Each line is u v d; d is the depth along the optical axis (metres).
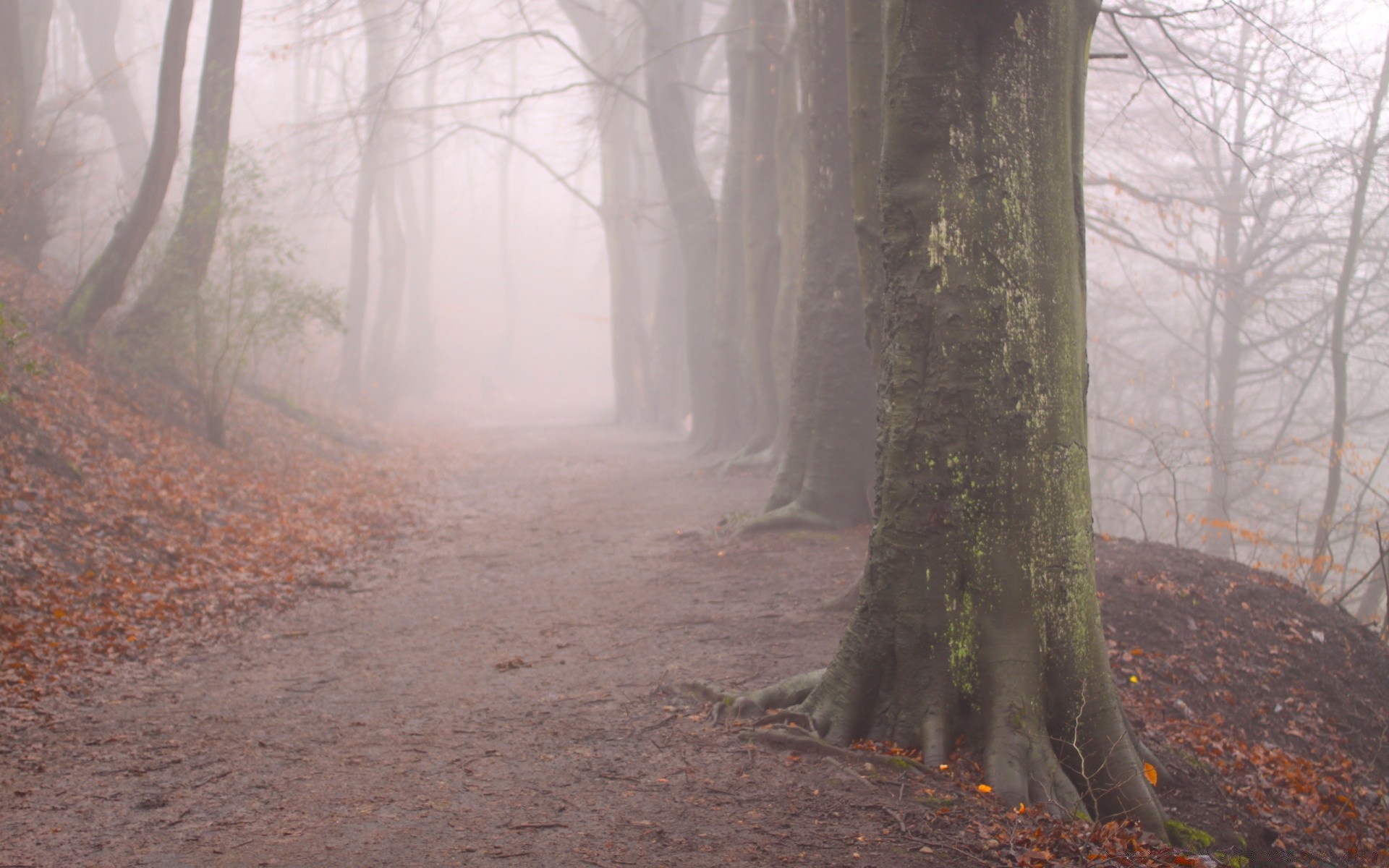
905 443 5.27
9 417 10.59
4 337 10.24
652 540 12.37
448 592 9.88
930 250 5.23
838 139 12.22
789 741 5.02
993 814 4.29
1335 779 6.77
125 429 13.13
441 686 6.48
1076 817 4.53
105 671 6.68
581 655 7.29
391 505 15.45
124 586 8.64
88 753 5.01
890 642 5.27
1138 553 9.63
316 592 9.78
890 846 3.84
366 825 4.02
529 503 15.95
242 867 3.60
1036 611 5.04
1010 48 5.17
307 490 15.11
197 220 15.66
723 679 6.44
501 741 5.21
